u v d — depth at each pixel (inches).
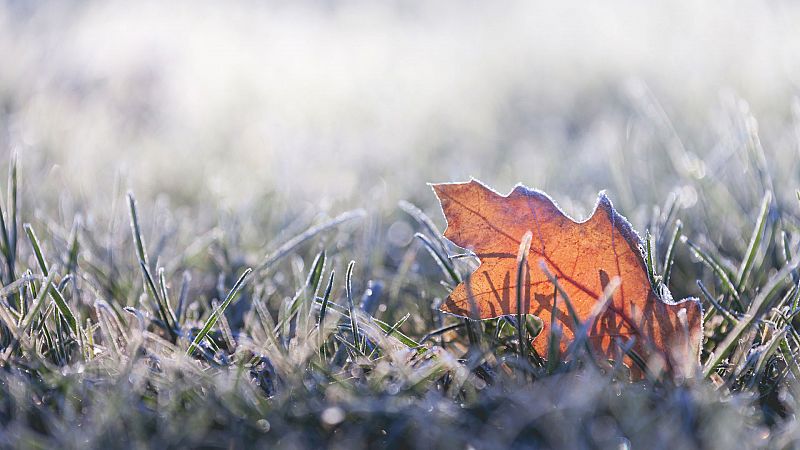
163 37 60.2
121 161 39.7
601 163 34.6
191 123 51.2
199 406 19.4
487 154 45.2
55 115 43.9
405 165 40.4
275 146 42.6
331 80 62.8
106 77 50.8
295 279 24.5
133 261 26.2
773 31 50.9
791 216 25.3
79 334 21.1
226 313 23.4
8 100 49.1
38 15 59.2
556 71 60.6
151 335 20.5
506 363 20.2
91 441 18.4
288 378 19.6
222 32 72.4
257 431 18.9
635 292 20.3
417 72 66.6
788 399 19.5
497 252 20.5
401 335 21.4
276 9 92.4
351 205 31.5
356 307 22.8
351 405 19.0
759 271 23.4
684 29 60.8
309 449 18.7
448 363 19.7
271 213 30.7
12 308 21.7
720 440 18.1
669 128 36.0
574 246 20.4
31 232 22.3
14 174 24.0
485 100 57.8
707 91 47.1
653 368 19.8
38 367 20.1
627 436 18.5
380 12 90.0
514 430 18.6
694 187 28.9
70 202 29.8
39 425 19.4
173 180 37.7
